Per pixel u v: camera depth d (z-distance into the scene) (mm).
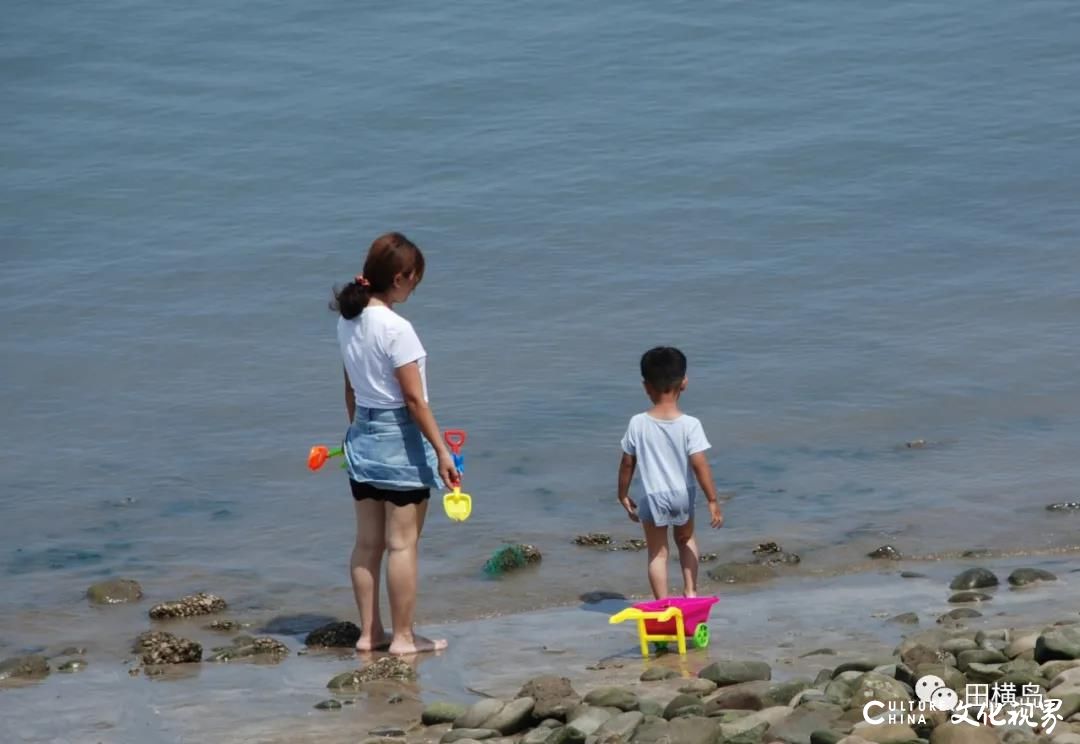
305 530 26797
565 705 17047
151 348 37500
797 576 23891
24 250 45000
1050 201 46781
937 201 47125
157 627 22406
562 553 25250
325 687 19094
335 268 43250
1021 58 59719
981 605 21609
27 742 17297
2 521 27375
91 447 31234
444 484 20531
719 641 20484
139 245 45188
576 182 49438
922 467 28953
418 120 55281
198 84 59406
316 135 54281
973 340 36312
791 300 39719
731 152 51656
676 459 22172
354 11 66938
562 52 61469
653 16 65188
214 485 29094
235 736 17172
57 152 53125
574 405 32875
